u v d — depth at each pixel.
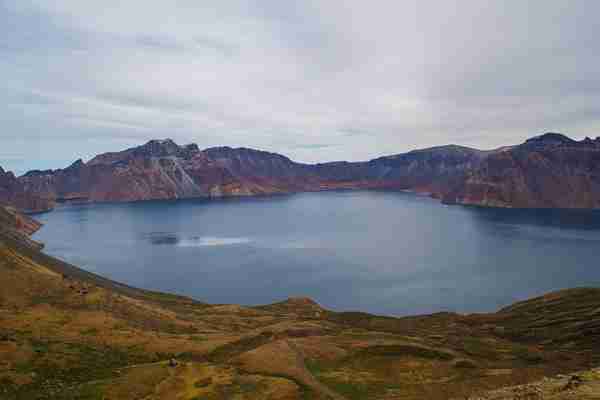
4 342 57.72
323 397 52.34
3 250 113.50
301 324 96.88
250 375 57.16
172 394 50.00
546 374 66.94
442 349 80.94
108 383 49.94
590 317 105.25
